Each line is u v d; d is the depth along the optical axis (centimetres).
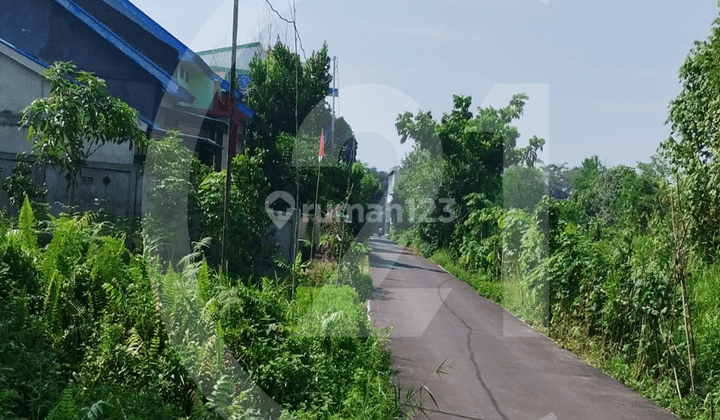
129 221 907
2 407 395
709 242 938
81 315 545
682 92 1089
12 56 1102
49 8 1378
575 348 725
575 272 745
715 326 718
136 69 1396
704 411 612
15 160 1040
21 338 471
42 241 775
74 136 910
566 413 535
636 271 732
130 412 424
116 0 1422
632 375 687
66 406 388
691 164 1012
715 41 1031
